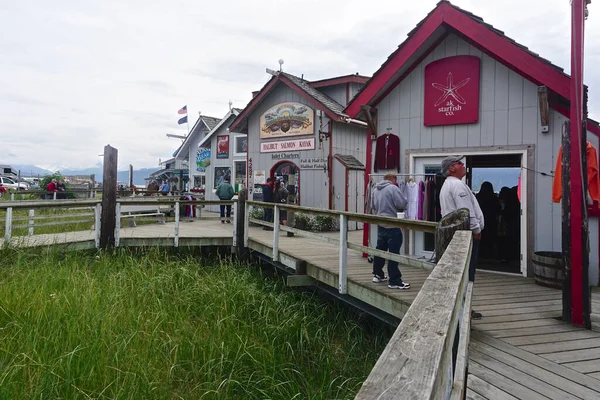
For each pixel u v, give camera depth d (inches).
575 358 135.6
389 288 199.9
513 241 310.7
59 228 426.3
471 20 247.9
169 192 670.5
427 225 150.5
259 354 198.7
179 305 243.9
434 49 282.7
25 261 270.4
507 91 256.8
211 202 363.3
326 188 512.1
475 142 267.7
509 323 168.6
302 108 535.2
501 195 321.7
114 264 305.1
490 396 110.6
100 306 216.1
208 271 318.7
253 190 584.1
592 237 235.0
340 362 207.6
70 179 1568.7
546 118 235.9
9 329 184.5
